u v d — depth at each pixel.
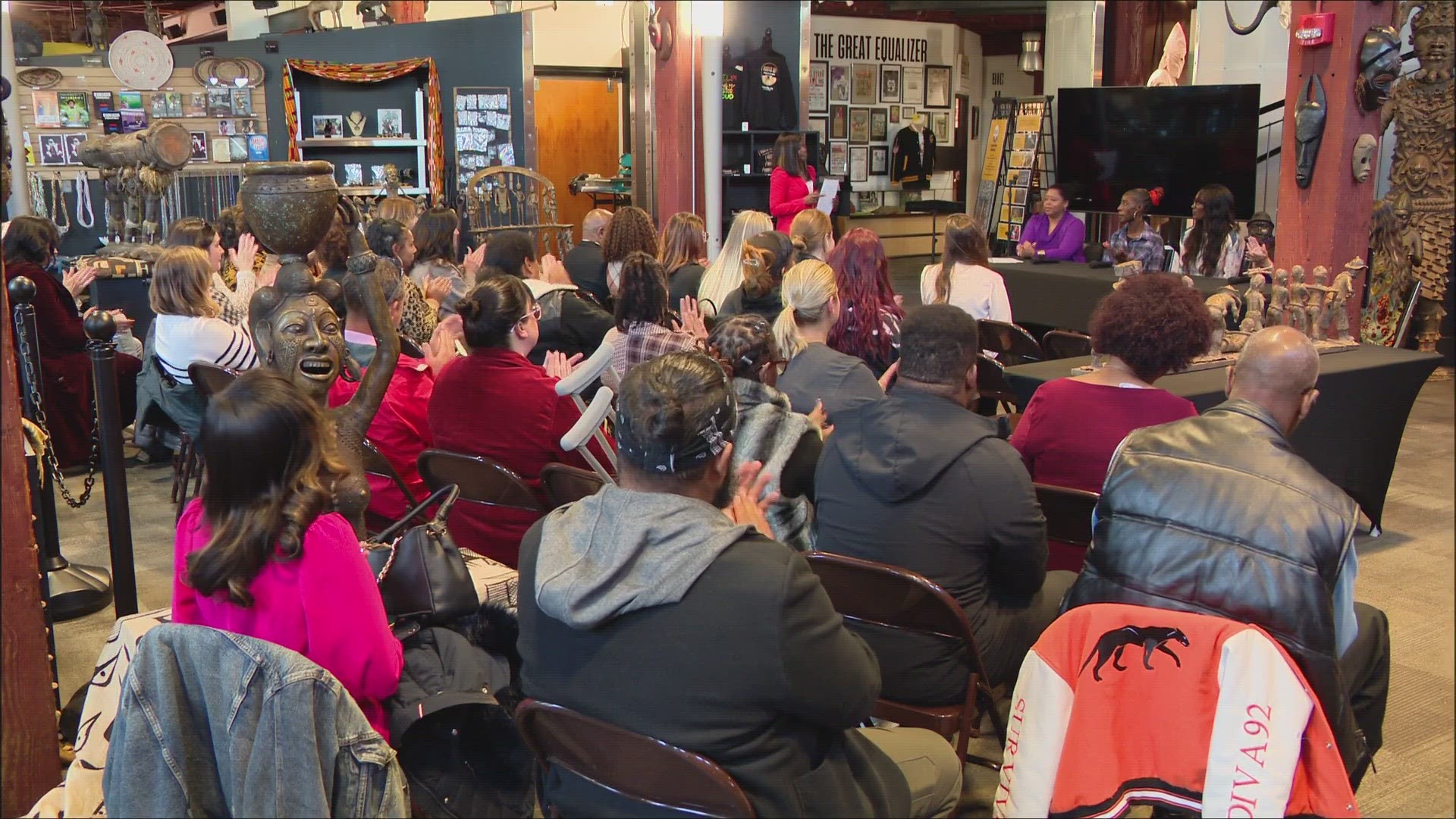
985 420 2.33
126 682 1.70
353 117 9.34
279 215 2.34
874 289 4.11
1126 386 2.81
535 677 1.70
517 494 2.96
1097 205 9.48
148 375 5.02
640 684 1.60
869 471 2.28
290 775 1.67
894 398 2.35
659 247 5.58
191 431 4.59
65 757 2.72
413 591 2.26
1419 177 6.67
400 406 3.37
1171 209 8.97
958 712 2.29
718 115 8.21
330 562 1.88
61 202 8.27
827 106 14.22
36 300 5.04
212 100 8.84
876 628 2.31
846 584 2.25
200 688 1.70
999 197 12.35
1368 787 2.64
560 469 2.87
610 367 2.58
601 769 1.67
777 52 9.57
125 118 8.46
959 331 2.30
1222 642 1.68
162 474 5.32
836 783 1.68
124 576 3.13
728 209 9.65
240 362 4.53
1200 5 9.24
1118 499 1.99
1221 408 2.03
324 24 10.59
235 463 1.82
